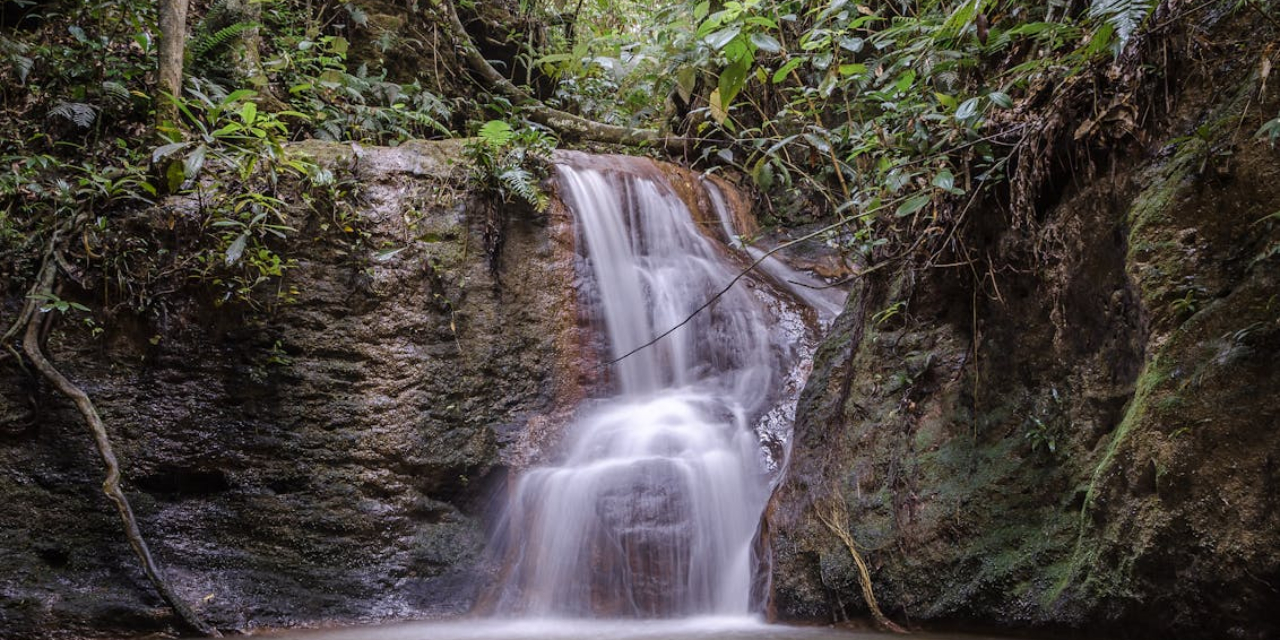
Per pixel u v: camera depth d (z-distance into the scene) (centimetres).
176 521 460
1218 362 299
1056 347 378
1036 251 389
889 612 394
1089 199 368
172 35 530
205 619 428
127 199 487
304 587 460
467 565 496
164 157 495
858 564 406
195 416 473
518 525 509
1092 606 326
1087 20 370
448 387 521
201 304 485
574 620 464
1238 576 282
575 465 521
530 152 611
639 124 857
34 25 590
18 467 438
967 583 371
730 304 625
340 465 487
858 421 446
